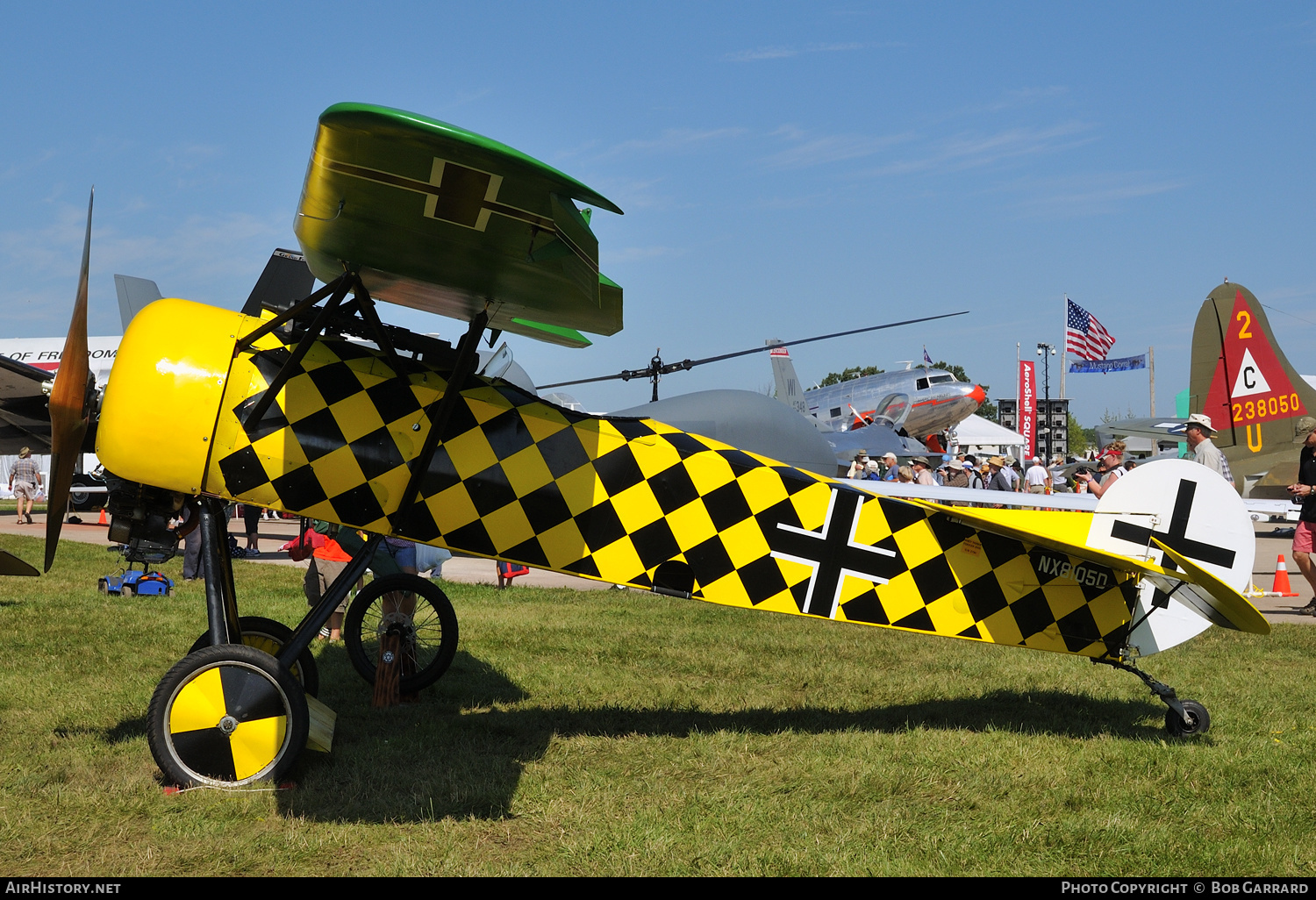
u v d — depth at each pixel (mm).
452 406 4238
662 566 4703
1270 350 16625
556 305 4379
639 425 4805
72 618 8055
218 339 4262
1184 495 5078
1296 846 3523
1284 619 9148
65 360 4215
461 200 3342
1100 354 38094
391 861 3293
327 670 6328
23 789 3898
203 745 3951
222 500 4438
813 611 4859
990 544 5016
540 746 4727
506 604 9617
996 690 6039
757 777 4277
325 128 3021
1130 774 4367
